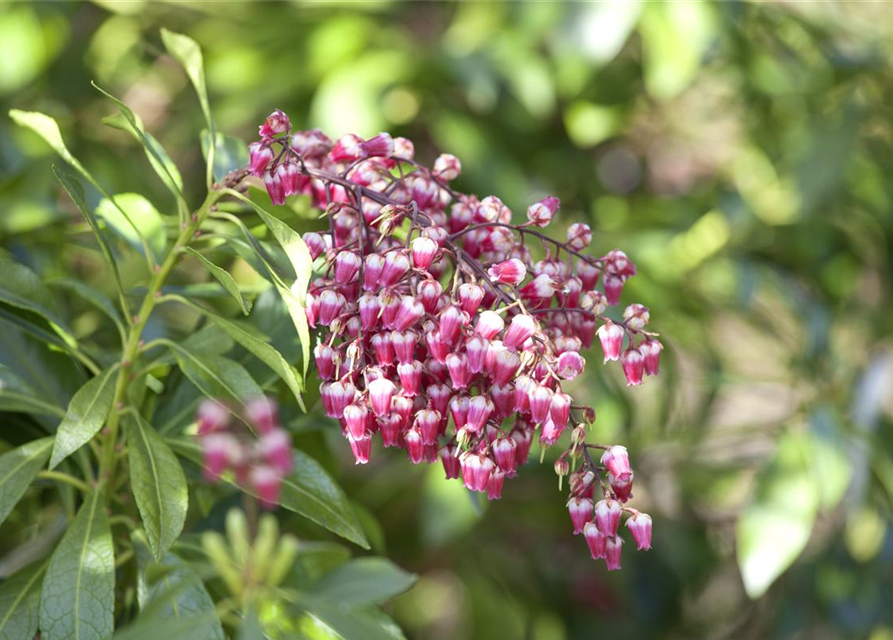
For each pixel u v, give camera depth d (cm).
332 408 64
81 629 65
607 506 64
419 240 63
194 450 70
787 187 104
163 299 68
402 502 98
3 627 67
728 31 100
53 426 71
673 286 100
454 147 95
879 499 107
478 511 71
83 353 72
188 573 67
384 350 63
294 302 64
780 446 90
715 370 107
